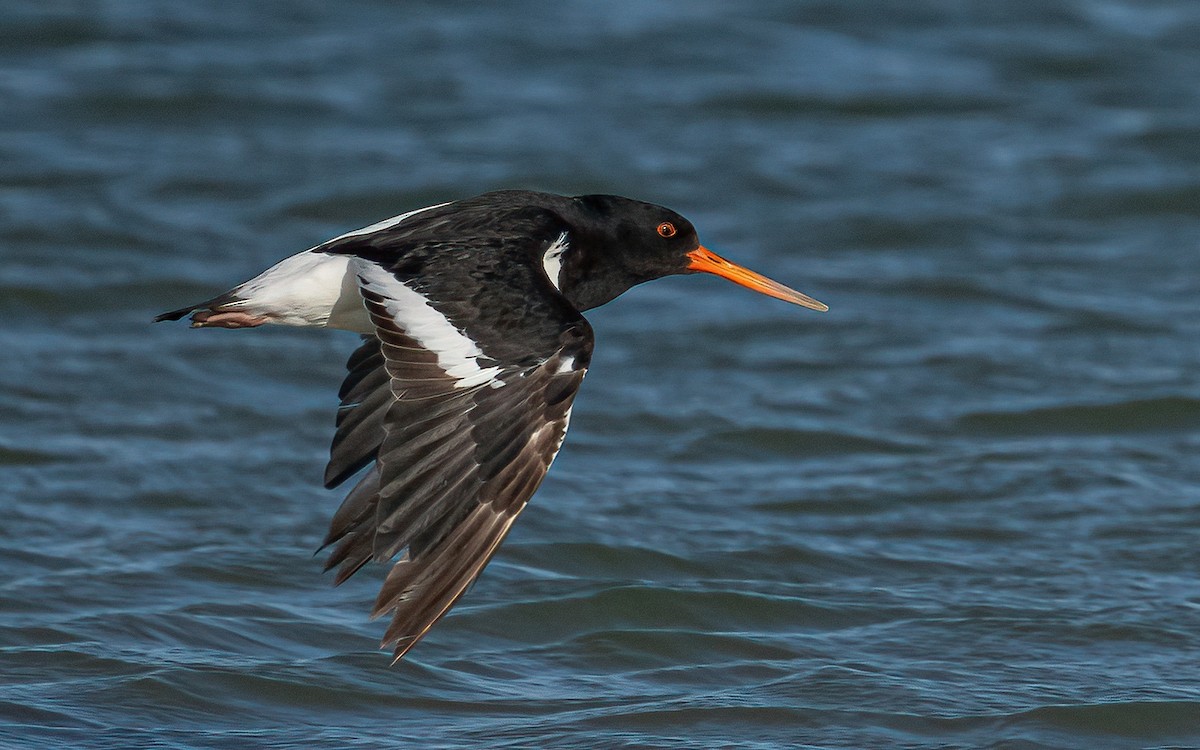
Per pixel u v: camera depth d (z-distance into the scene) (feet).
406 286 29.66
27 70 87.71
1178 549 47.44
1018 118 87.25
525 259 30.91
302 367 59.88
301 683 38.99
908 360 61.82
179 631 41.37
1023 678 39.99
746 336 63.87
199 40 93.20
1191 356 62.18
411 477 27.63
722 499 50.93
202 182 75.66
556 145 81.30
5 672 38.83
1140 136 84.74
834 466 53.78
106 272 66.23
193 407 56.34
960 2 102.01
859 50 95.25
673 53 93.97
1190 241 74.02
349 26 96.73
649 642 41.93
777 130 84.84
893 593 44.86
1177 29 99.19
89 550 45.85
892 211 75.51
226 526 47.93
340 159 78.95
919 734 37.27
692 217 74.64
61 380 57.52
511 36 95.76
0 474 50.57
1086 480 52.19
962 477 52.49
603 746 36.32
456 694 39.09
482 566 27.50
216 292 65.41
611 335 63.72
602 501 50.31
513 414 28.14
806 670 40.37
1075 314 65.98
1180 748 37.04
